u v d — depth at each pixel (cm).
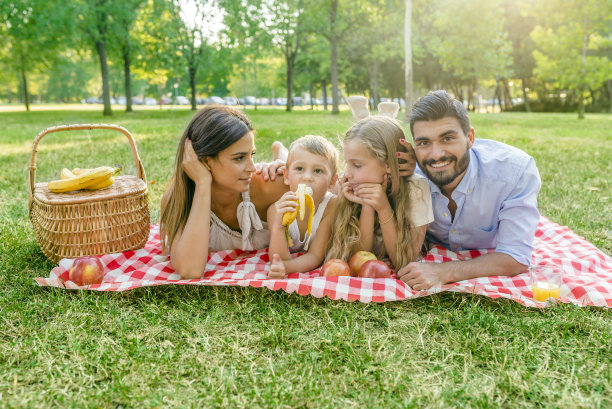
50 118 2245
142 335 214
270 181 313
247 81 5375
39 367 190
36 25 2192
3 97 7706
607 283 258
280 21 2866
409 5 1414
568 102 3822
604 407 168
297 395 174
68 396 172
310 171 284
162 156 752
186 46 2906
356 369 189
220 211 319
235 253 327
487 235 307
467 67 2416
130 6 2544
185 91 3062
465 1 2231
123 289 254
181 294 258
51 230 284
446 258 312
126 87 2945
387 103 396
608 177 560
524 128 1434
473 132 270
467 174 278
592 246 322
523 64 3544
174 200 291
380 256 319
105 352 198
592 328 218
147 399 170
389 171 276
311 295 255
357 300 248
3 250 314
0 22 2194
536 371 187
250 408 168
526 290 259
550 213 414
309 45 3547
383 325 227
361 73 4075
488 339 210
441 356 200
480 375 187
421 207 287
